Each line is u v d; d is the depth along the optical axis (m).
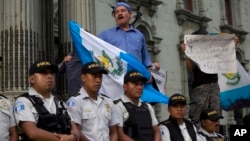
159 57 17.69
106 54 6.89
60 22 11.40
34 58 9.79
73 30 7.18
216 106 7.54
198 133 7.04
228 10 23.56
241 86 8.10
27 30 9.69
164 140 6.25
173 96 6.51
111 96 6.69
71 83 6.91
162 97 7.12
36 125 4.62
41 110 4.67
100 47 6.96
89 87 5.32
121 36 7.06
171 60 18.33
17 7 9.66
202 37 7.66
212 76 7.61
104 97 5.55
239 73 8.19
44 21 12.39
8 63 9.55
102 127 5.21
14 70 9.53
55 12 16.97
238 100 8.05
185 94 18.66
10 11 9.66
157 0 17.69
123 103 5.77
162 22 18.19
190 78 19.12
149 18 17.48
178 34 19.03
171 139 6.29
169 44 18.38
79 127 5.12
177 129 6.37
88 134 5.15
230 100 7.98
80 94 5.33
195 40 7.66
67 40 11.07
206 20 20.62
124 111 5.68
